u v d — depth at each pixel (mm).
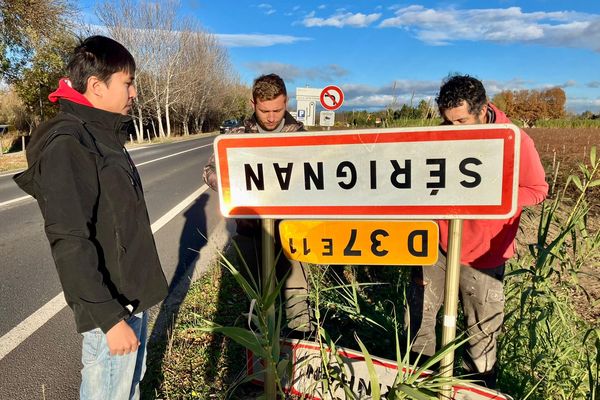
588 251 2541
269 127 2688
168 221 6613
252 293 1507
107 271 1585
